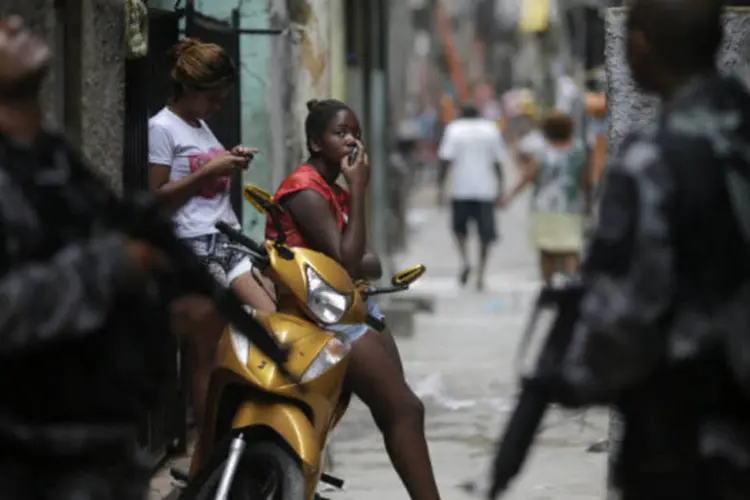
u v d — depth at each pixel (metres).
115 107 17.22
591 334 9.15
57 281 9.12
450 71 165.88
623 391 9.35
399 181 58.06
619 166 9.39
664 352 9.16
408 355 33.34
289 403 13.88
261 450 13.68
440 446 23.31
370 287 15.49
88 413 9.48
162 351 9.83
